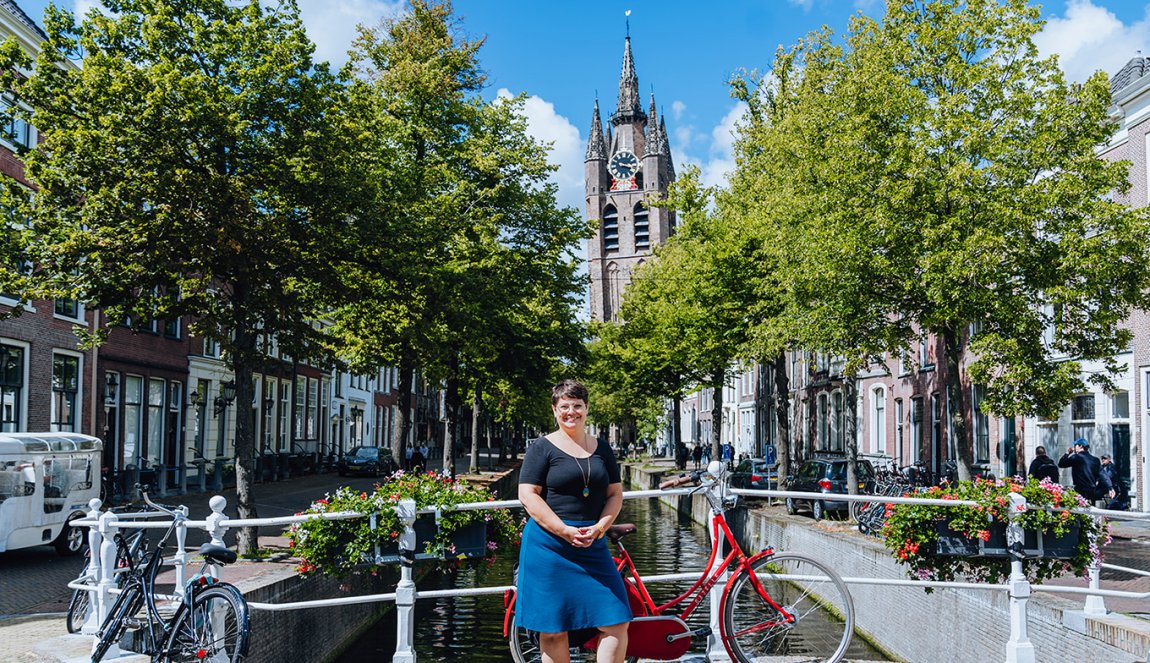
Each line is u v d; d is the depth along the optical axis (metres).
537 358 26.59
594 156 104.50
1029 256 12.88
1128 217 12.59
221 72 12.28
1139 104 18.56
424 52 22.17
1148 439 17.86
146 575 6.87
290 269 13.54
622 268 103.94
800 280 14.95
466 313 16.61
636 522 31.19
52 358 20.17
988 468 23.27
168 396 25.66
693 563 20.00
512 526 7.38
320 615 10.92
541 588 4.50
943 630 10.02
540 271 22.59
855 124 13.99
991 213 12.69
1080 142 12.90
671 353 31.39
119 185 11.56
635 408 68.50
